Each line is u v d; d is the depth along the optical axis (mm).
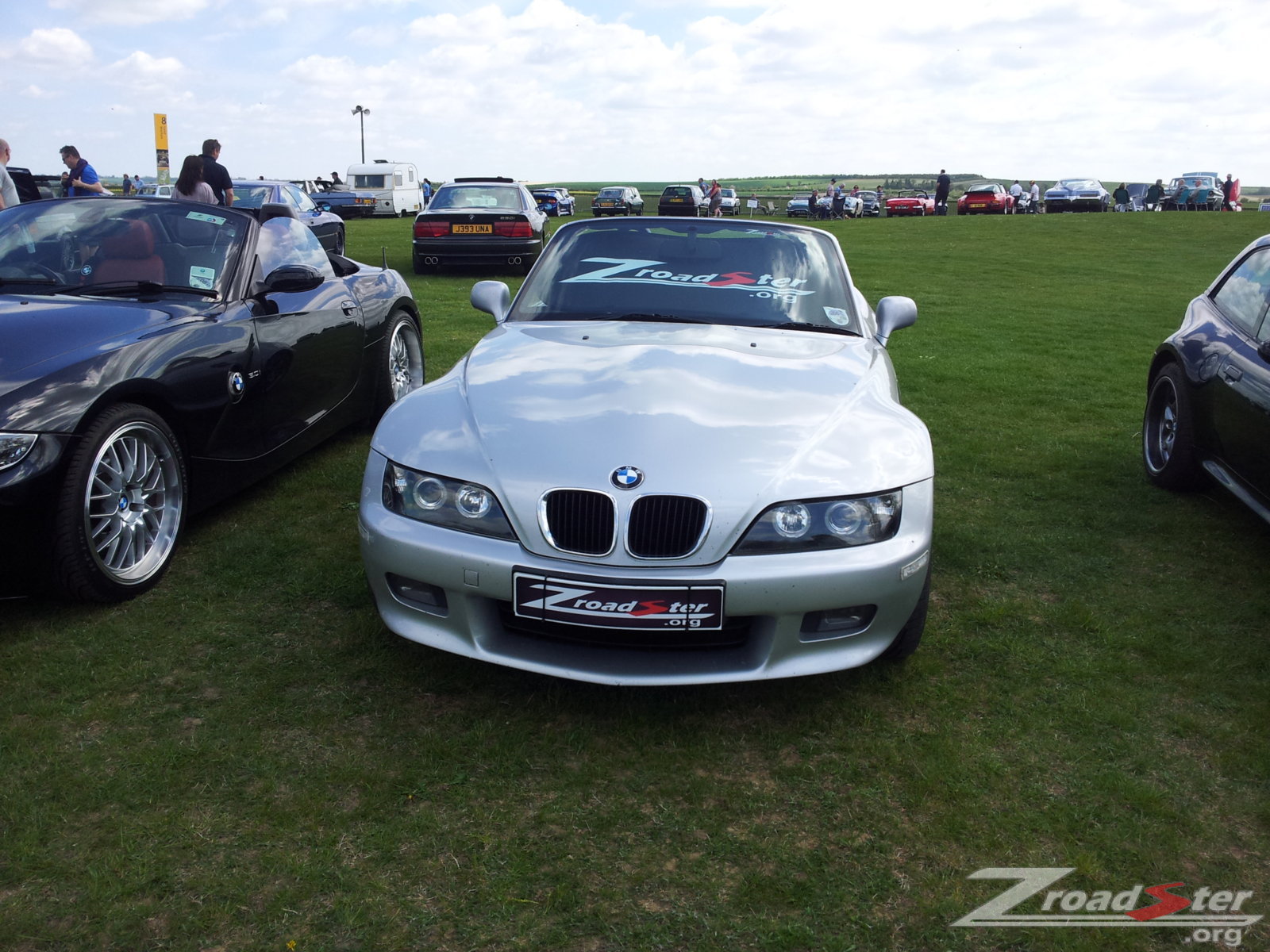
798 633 2389
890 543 2428
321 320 4305
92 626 2867
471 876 1910
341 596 3119
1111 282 14680
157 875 1873
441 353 7207
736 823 2100
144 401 3094
